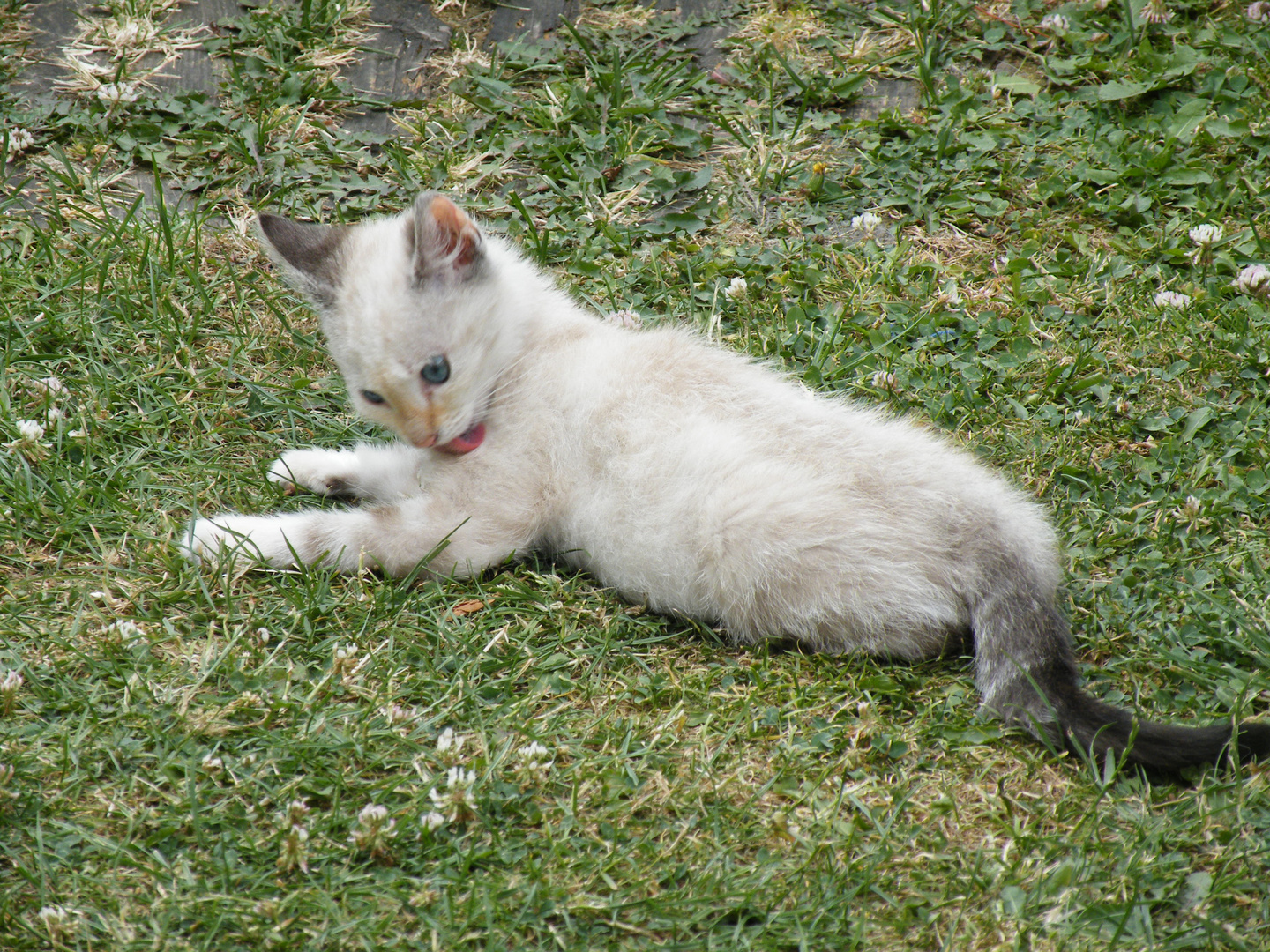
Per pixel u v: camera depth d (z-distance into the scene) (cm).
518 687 153
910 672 153
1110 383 168
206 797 147
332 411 166
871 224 177
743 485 153
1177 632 155
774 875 145
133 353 167
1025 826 147
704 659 154
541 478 157
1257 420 165
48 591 154
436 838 146
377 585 156
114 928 143
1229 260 173
